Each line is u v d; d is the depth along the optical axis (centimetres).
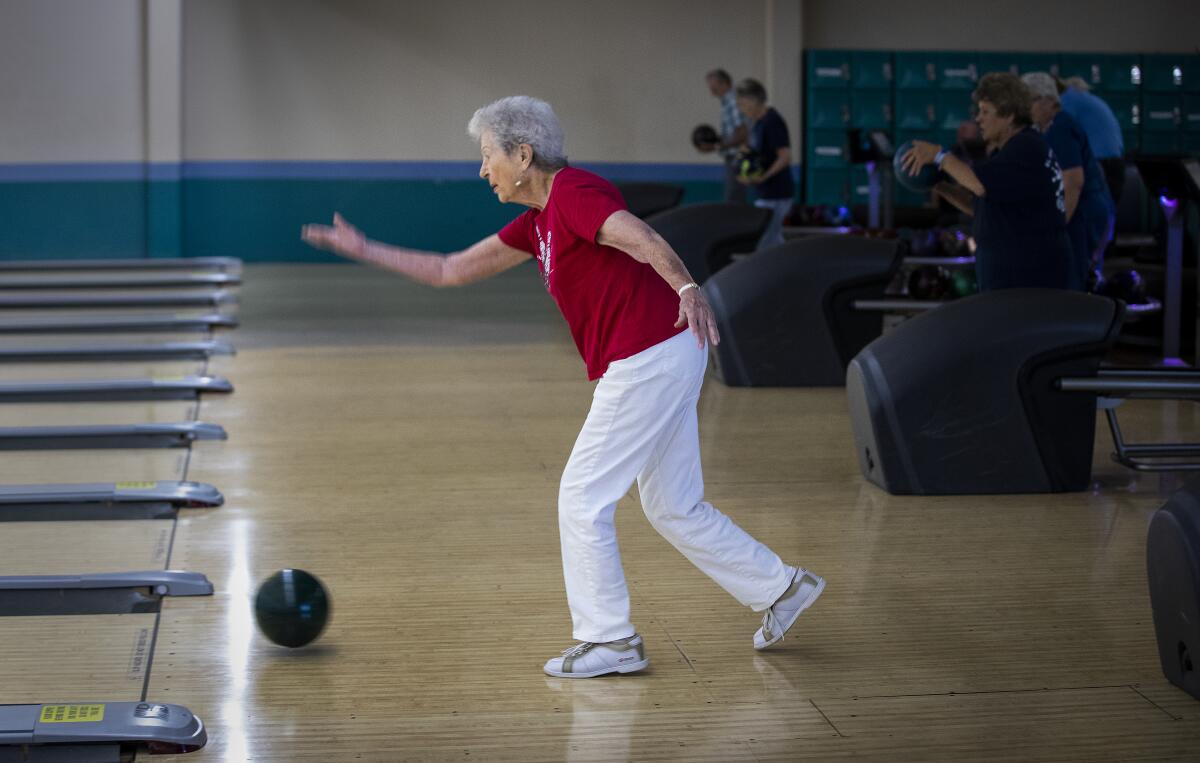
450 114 1434
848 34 1459
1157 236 834
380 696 288
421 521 436
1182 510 279
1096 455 529
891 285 883
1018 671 302
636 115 1448
